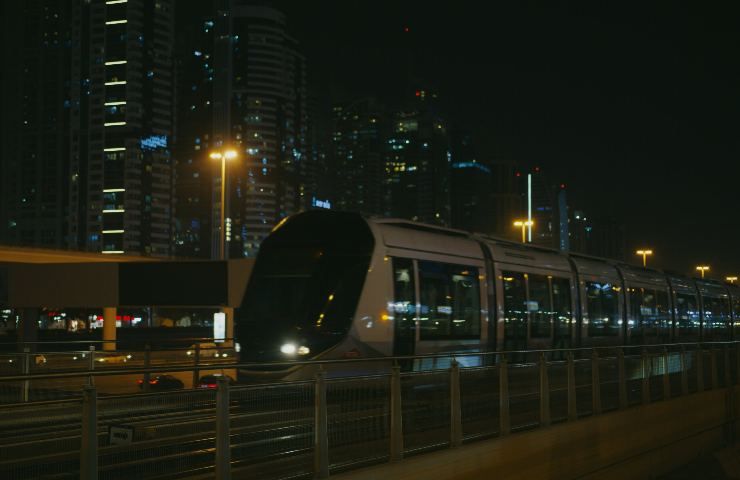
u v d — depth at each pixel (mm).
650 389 17656
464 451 10695
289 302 16297
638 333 28203
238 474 7754
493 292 20125
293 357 15594
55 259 47031
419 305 17359
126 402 6949
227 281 42969
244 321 16391
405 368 16828
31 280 45031
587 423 14242
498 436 11820
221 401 7527
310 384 8586
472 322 19156
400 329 16703
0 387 9438
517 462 11938
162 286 43625
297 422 8391
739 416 22828
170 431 7242
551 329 22578
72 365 15133
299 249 17016
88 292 44312
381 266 16531
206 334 87750
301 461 8383
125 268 44250
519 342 20891
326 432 8648
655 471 17078
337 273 16391
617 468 15258
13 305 45156
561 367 13977
